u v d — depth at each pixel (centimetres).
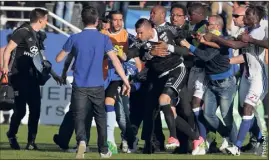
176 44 3027
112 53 2766
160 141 3262
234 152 3031
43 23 3216
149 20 3064
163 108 2994
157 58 3025
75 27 4566
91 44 2745
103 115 2788
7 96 3100
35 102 3272
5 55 3134
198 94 3116
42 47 3262
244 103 3019
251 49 2994
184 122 3073
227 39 2998
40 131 4241
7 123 4675
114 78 3084
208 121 3111
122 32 3155
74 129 3050
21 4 4953
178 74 3009
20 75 3241
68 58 2795
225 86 3078
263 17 3019
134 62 3159
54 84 4538
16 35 3162
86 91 2745
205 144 3128
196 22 3138
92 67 2745
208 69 3084
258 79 3003
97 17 2772
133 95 3209
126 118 3222
